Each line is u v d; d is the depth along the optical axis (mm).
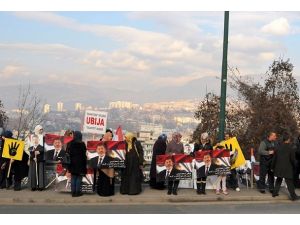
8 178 13914
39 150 13609
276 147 14109
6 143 13516
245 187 15766
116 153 13422
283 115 25875
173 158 13797
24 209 11516
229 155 14141
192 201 13383
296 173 15617
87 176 13586
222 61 15656
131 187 13531
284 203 13406
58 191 13555
